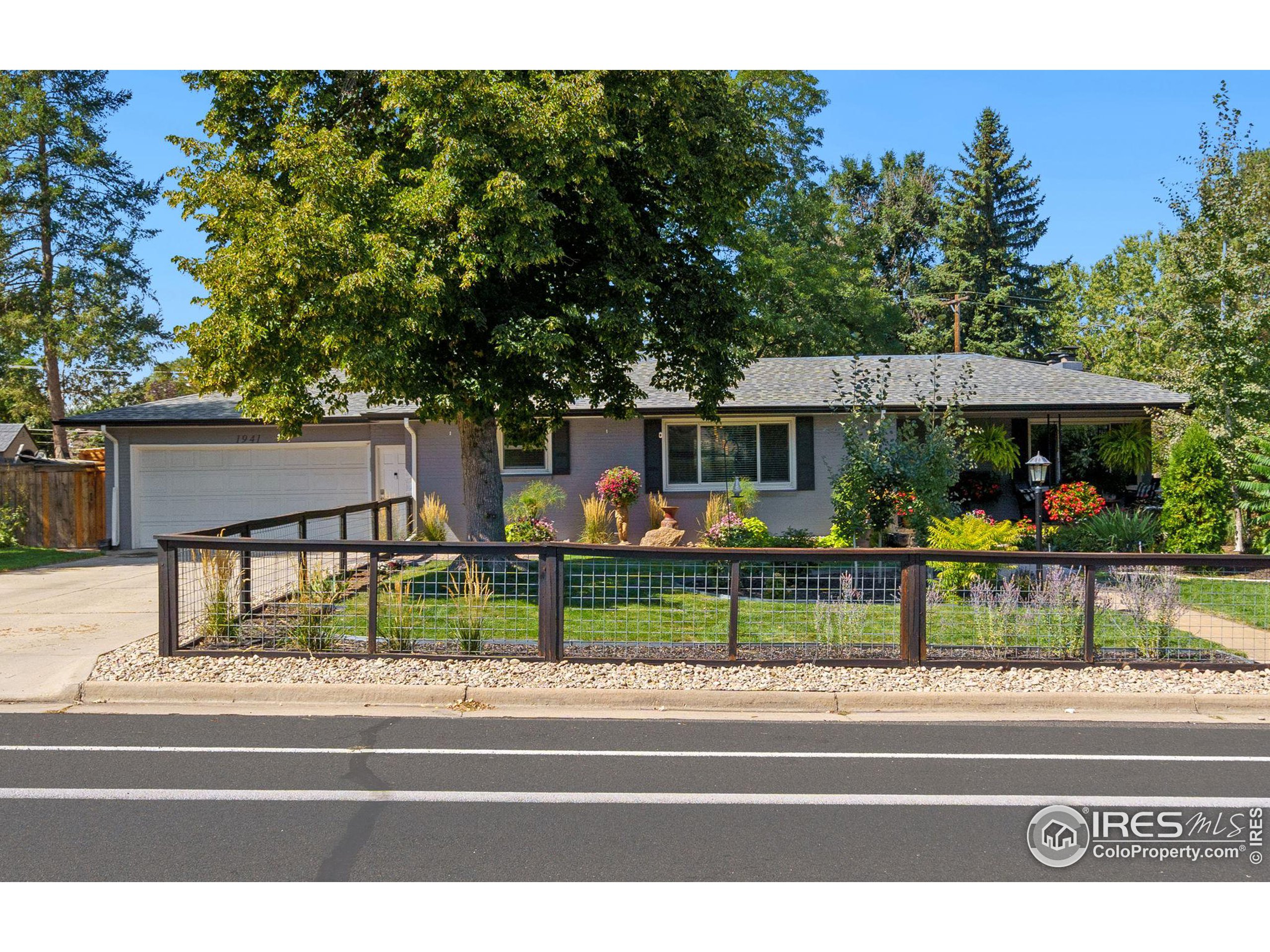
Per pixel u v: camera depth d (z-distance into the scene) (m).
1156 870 4.55
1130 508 19.36
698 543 17.78
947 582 11.73
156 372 44.50
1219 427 16.47
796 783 5.79
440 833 4.98
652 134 12.49
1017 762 6.23
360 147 13.25
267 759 6.26
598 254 13.15
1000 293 47.25
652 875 4.46
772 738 6.81
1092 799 5.51
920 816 5.23
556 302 12.91
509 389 12.66
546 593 8.44
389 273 10.53
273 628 9.16
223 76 12.62
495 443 14.38
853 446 15.01
